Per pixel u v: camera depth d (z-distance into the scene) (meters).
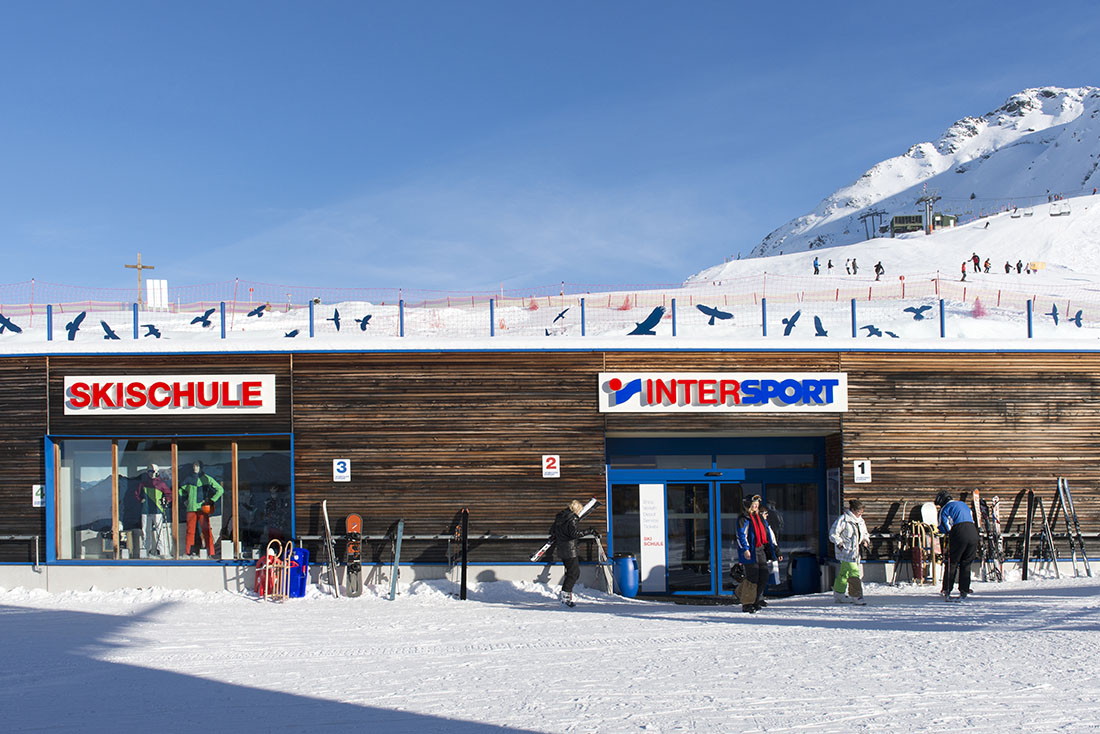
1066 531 16.48
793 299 54.56
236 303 31.36
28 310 36.84
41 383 15.80
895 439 16.28
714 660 8.69
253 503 15.80
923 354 16.45
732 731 5.90
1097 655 8.28
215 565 15.56
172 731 6.27
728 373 16.12
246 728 6.31
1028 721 6.01
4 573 15.59
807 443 17.08
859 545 13.84
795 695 6.93
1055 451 16.55
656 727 6.05
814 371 16.30
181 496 15.87
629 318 41.91
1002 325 41.03
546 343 15.96
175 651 9.81
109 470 15.93
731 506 16.88
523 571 15.57
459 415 15.80
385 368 15.82
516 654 9.36
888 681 7.37
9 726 6.48
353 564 14.93
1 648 10.02
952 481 16.31
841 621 11.46
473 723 6.29
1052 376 16.66
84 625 11.88
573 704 6.82
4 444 15.78
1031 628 10.08
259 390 15.73
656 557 16.62
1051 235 124.94
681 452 16.86
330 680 8.05
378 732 6.10
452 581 15.50
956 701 6.62
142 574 15.58
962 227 141.25
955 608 12.46
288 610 13.51
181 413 15.73
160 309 36.25
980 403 16.48
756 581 13.05
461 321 39.97
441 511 15.66
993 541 16.06
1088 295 64.56
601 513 15.80
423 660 9.09
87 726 6.45
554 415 15.88
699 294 58.62
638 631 10.95
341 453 15.70
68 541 15.83
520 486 15.75
